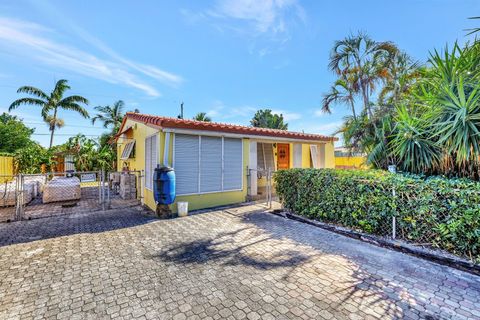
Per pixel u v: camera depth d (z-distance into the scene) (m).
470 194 3.40
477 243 3.37
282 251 4.05
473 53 4.40
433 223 3.84
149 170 7.68
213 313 2.47
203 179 7.26
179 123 6.42
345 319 2.36
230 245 4.33
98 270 3.40
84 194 10.55
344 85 10.04
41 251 4.08
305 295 2.77
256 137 8.45
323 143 11.01
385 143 5.87
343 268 3.43
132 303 2.64
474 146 3.94
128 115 10.12
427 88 5.35
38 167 14.34
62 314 2.46
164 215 6.25
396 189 4.29
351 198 4.96
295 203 6.36
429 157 4.74
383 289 2.88
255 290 2.88
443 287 2.92
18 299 2.71
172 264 3.58
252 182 8.71
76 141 18.12
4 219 6.10
